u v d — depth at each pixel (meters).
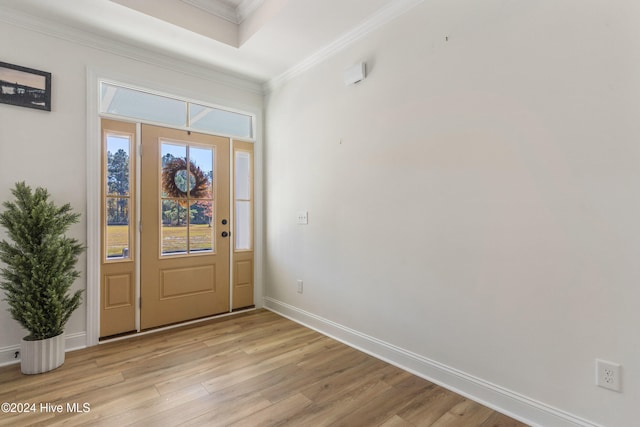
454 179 1.95
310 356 2.44
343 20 2.43
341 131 2.72
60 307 2.21
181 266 3.13
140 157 2.89
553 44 1.57
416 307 2.17
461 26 1.91
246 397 1.88
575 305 1.51
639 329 1.34
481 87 1.83
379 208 2.41
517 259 1.69
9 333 2.29
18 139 2.33
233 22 2.81
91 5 2.26
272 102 3.56
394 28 2.29
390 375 2.15
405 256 2.23
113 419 1.67
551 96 1.57
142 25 2.50
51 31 2.45
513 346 1.71
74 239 2.40
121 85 2.79
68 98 2.52
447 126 1.98
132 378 2.09
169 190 3.07
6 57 2.30
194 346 2.61
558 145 1.55
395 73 2.28
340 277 2.74
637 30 1.34
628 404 1.37
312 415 1.72
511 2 1.71
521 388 1.68
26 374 2.12
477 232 1.85
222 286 3.41
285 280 3.39
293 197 3.26
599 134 1.44
